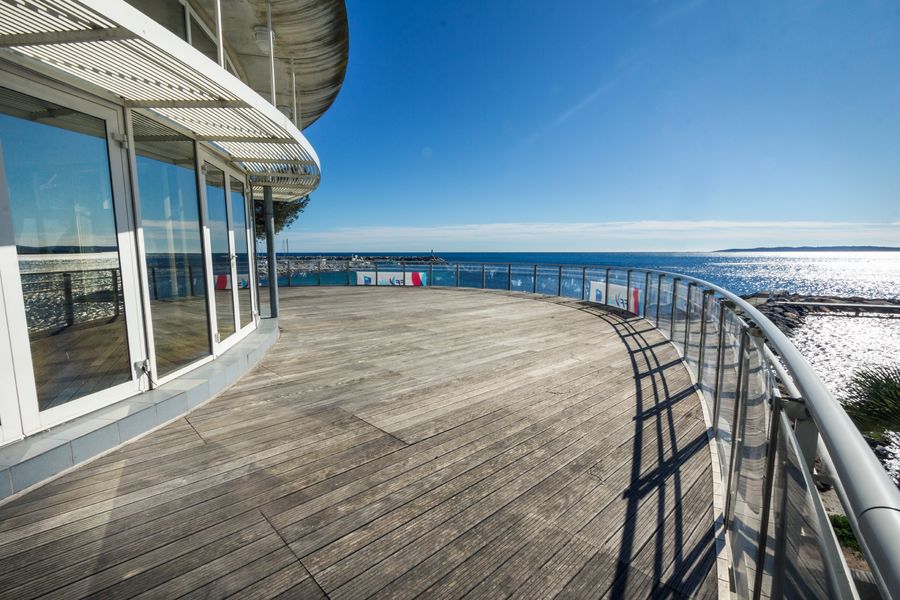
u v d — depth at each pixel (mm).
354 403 3492
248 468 2455
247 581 1630
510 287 12953
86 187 2723
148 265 3266
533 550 1817
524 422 3123
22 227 2363
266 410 3336
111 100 2869
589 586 1632
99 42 1965
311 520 1994
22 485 2168
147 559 1732
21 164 2340
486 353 5137
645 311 7672
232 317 4938
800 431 1018
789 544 1080
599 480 2359
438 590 1600
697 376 4055
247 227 5660
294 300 10203
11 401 2336
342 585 1618
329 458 2580
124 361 3041
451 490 2252
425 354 5082
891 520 406
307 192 7758
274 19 4492
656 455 2645
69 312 2627
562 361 4777
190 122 3525
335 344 5598
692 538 1904
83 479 2318
